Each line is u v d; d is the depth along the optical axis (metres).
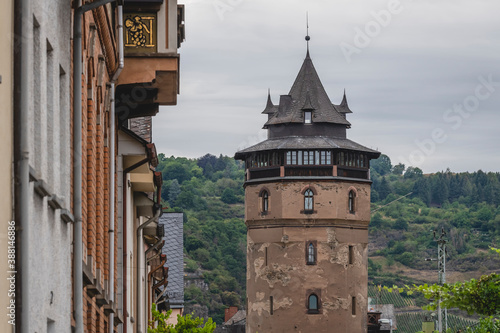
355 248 113.94
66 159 13.64
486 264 161.38
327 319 111.12
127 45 25.08
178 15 26.78
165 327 38.06
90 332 17.48
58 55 12.78
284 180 113.44
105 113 20.59
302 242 112.62
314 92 119.19
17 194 9.73
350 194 114.50
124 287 27.05
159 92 26.25
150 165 29.56
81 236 14.57
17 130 9.73
